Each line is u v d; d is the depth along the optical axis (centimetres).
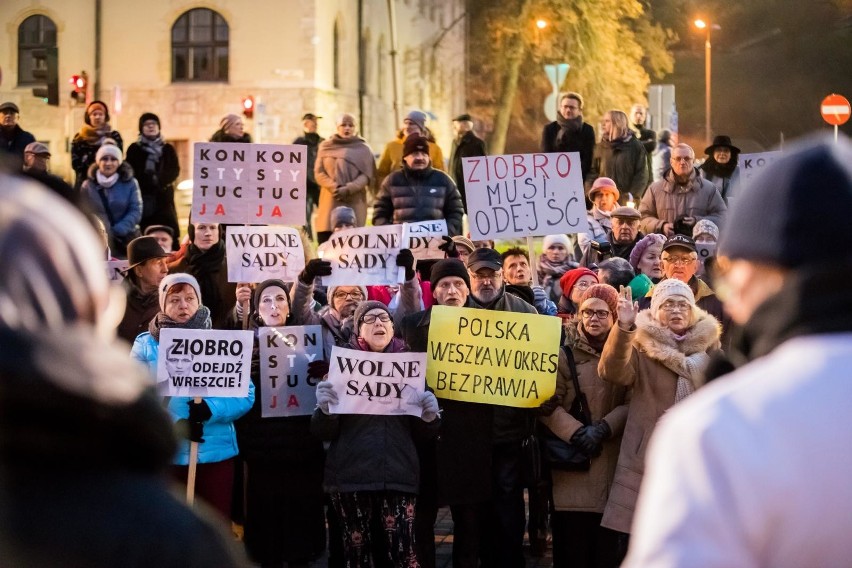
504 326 1040
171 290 1039
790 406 283
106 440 259
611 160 2294
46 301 254
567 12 6269
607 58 6306
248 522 1062
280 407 1053
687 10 8181
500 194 1428
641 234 1731
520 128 6944
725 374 391
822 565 276
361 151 2430
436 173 1855
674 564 275
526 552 1208
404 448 994
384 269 1182
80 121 5281
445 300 1076
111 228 1986
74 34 5316
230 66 5250
